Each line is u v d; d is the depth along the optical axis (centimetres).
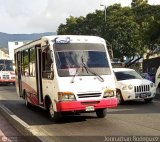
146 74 2538
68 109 1191
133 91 1739
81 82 1215
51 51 1257
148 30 3334
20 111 1628
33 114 1520
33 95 1523
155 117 1320
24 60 1659
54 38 1277
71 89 1198
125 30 4400
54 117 1277
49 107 1334
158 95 2122
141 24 4597
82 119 1327
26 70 1622
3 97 2338
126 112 1475
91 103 1209
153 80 2473
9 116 1297
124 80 1792
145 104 1739
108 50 1336
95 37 1330
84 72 1236
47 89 1307
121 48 4425
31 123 1288
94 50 1295
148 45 3475
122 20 4453
